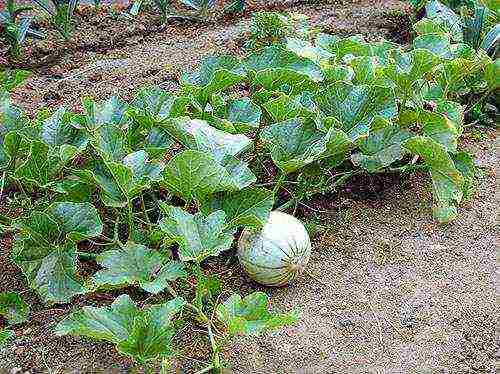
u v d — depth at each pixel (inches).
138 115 54.6
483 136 73.0
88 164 55.3
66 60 87.5
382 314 50.7
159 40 94.2
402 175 65.4
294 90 61.3
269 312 49.3
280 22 86.3
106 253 47.3
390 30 98.3
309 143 53.7
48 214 49.3
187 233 45.1
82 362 46.1
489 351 47.9
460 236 58.9
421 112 61.1
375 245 57.5
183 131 51.5
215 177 47.8
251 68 63.2
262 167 63.7
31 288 50.3
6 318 49.4
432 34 69.0
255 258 50.8
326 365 46.4
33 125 56.6
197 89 57.9
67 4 91.2
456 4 91.4
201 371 44.1
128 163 50.3
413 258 56.3
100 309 43.5
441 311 51.1
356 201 62.6
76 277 48.6
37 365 46.0
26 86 80.7
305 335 48.5
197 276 47.5
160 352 42.3
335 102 58.6
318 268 54.8
